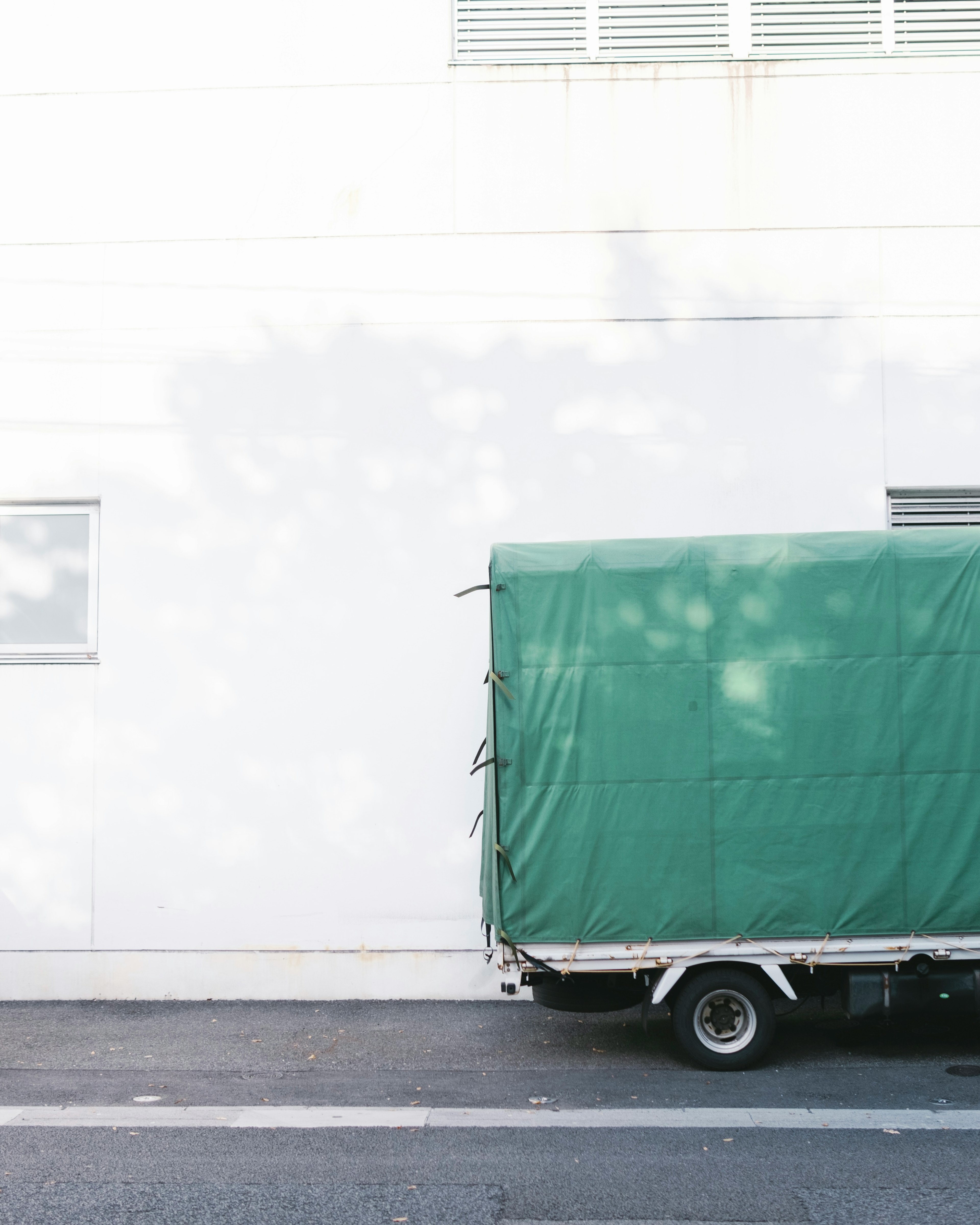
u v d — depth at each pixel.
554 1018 8.13
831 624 6.72
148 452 9.12
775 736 6.64
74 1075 6.82
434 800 8.80
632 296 9.08
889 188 9.08
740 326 9.03
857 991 6.63
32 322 9.23
